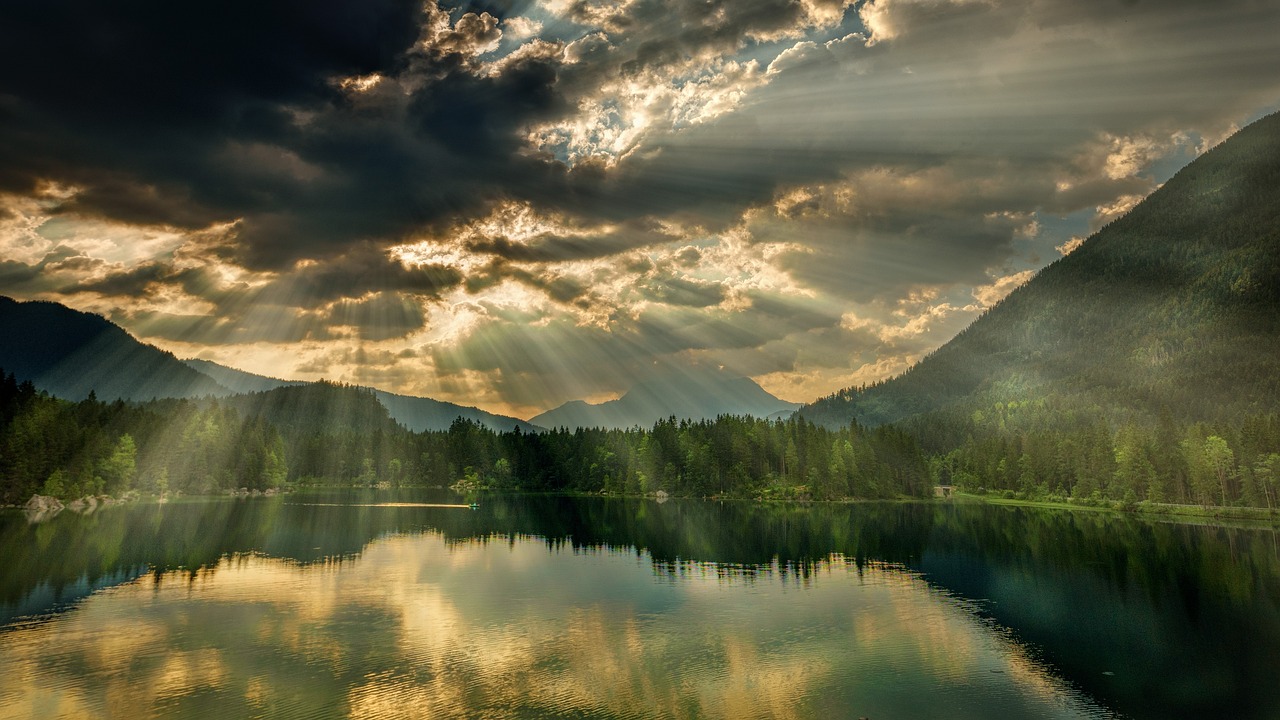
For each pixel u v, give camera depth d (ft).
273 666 166.40
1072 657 179.42
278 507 644.27
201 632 195.00
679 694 150.92
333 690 150.82
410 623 207.82
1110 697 151.94
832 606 234.79
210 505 654.12
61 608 222.07
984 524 529.86
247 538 402.93
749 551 374.43
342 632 196.85
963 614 224.53
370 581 273.13
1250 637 198.49
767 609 230.27
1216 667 171.83
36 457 598.75
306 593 248.93
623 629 203.51
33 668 163.32
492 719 135.95
